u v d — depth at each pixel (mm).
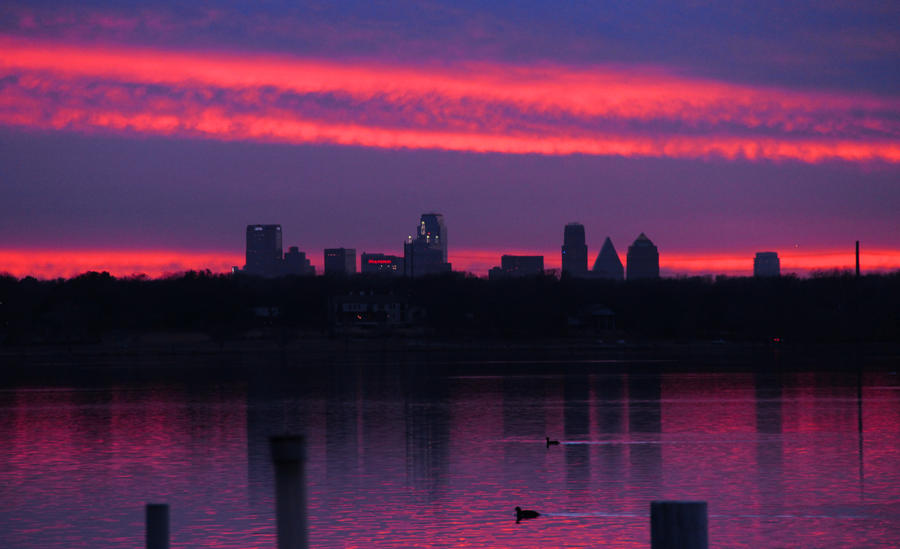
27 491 56469
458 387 139750
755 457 67562
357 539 44312
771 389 132250
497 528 46219
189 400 121875
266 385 146625
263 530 46219
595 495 54156
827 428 85000
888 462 64438
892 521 47031
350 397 124062
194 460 68500
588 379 154250
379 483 58312
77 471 63812
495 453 70938
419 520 48000
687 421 92000
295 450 12961
